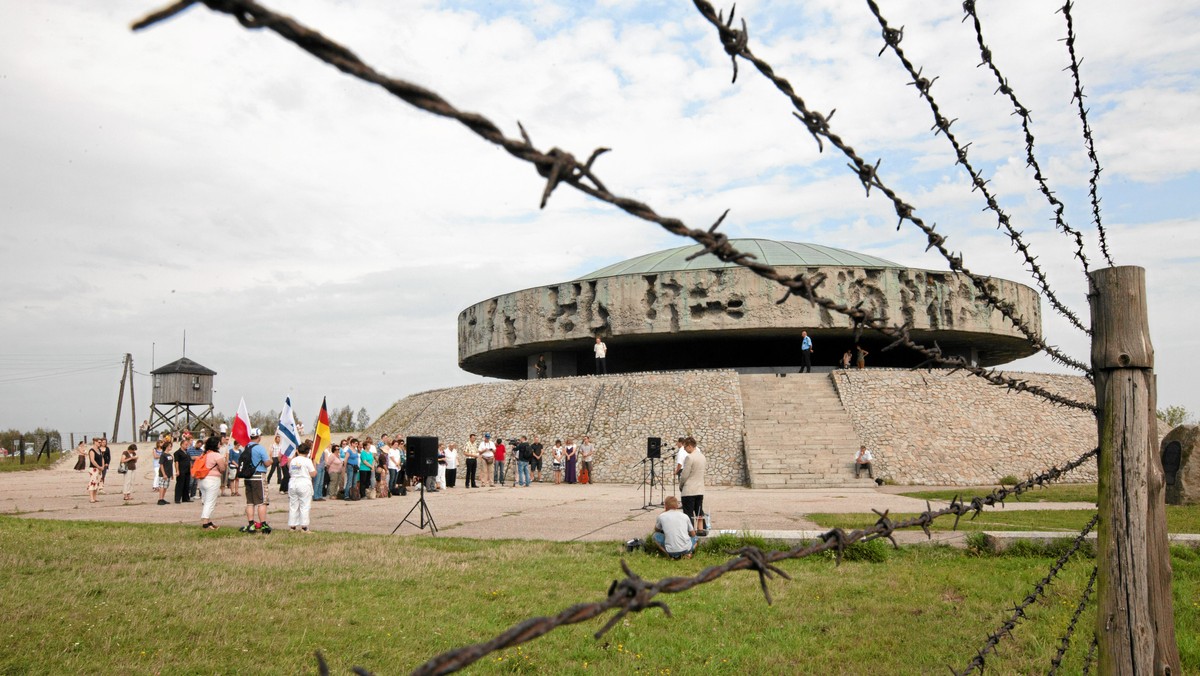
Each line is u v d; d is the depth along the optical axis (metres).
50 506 23.05
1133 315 4.71
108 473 42.06
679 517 13.31
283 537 15.91
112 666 7.94
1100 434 4.79
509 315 42.34
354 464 25.36
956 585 11.26
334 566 12.63
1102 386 4.79
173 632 9.04
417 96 1.94
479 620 9.62
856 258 44.84
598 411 35.28
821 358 45.91
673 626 9.56
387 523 18.67
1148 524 4.60
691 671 8.09
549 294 40.62
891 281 37.59
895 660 8.34
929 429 32.78
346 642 8.81
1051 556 13.16
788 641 8.94
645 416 34.28
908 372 36.56
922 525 4.59
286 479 26.80
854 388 35.03
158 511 21.44
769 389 35.44
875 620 9.66
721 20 2.78
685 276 37.72
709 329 37.22
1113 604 4.62
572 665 8.30
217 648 8.55
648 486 29.91
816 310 36.84
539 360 43.09
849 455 30.91
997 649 8.59
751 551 3.45
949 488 28.17
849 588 11.16
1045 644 8.71
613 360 46.91
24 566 12.41
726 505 21.88
